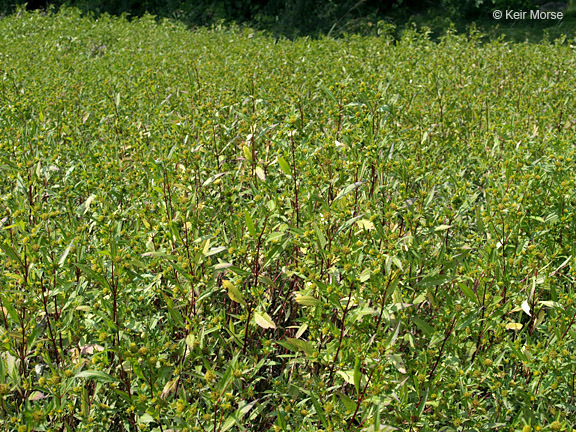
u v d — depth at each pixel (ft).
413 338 8.41
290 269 10.22
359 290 8.10
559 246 10.68
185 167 12.24
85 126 17.25
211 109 15.71
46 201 12.73
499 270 8.90
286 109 16.03
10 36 40.29
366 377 7.36
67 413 7.90
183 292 8.67
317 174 10.93
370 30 47.09
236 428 8.58
